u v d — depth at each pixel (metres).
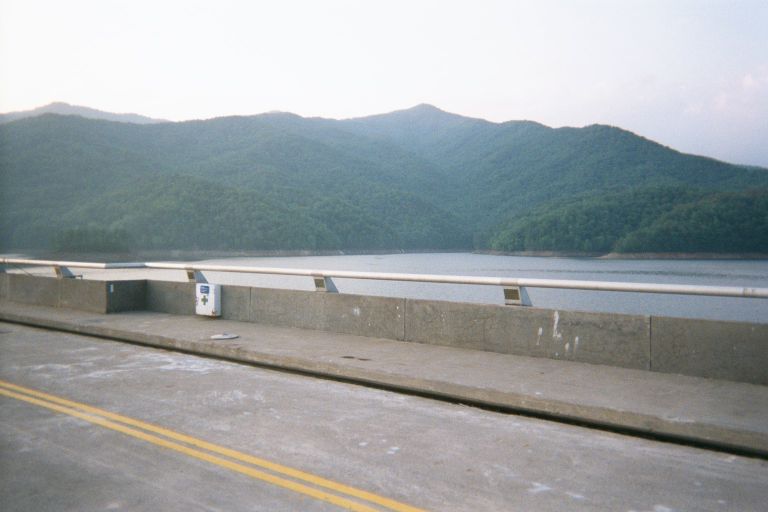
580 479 4.63
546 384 6.90
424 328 9.47
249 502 4.19
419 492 4.37
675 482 4.59
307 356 8.51
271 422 6.08
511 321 8.62
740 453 5.25
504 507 4.12
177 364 8.92
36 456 5.11
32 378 8.01
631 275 171.00
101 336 11.22
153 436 5.64
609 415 5.92
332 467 4.86
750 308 97.31
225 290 12.16
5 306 14.48
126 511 4.05
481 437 5.64
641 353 7.60
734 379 6.97
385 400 6.97
